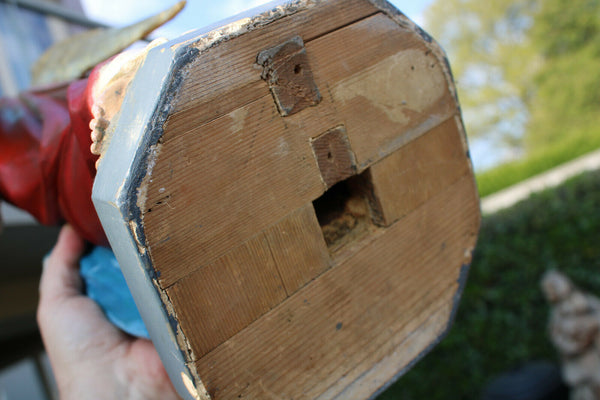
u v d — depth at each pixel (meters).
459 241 0.35
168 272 0.26
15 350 1.08
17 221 0.69
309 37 0.28
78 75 0.41
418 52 0.32
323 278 0.30
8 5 0.93
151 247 0.26
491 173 2.54
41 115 0.37
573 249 1.68
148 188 0.26
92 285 0.40
